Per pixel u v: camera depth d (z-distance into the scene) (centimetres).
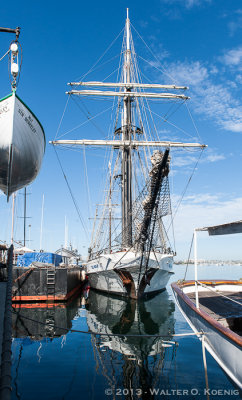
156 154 1295
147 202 1528
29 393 721
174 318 1686
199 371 823
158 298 2564
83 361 949
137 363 923
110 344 1139
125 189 2620
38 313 1816
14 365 916
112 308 2044
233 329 1000
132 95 2872
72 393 718
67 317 1700
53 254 2709
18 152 1013
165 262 2452
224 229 793
